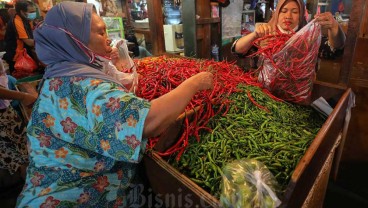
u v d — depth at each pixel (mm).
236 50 1811
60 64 941
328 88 1553
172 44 3426
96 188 994
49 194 941
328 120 1059
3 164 2119
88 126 858
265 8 4051
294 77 1440
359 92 2117
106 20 3561
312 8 4066
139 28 4535
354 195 2088
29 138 961
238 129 1252
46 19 931
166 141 1135
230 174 863
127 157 822
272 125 1274
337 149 1786
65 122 886
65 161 942
